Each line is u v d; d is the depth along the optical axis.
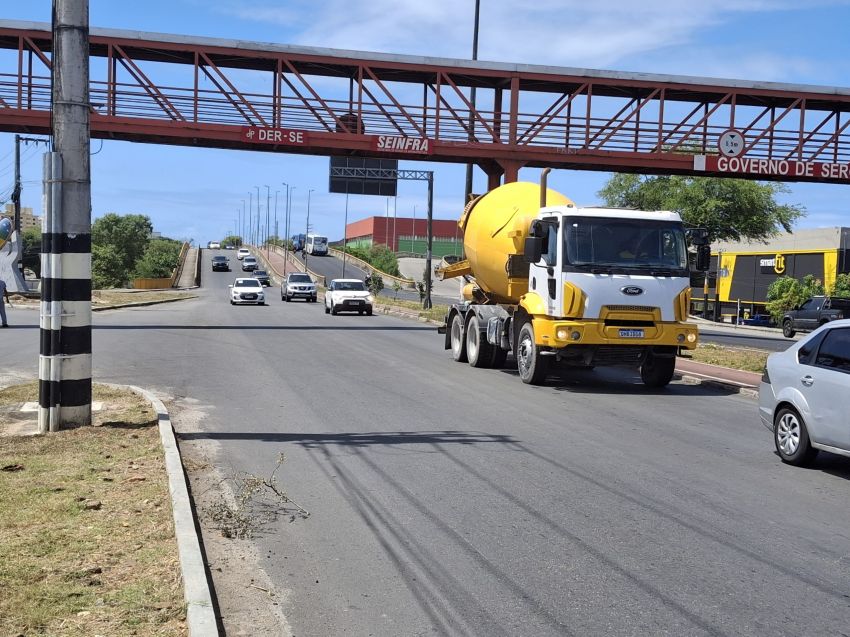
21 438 8.64
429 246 44.12
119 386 12.96
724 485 7.89
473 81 30.75
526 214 15.65
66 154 8.98
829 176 29.59
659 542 6.07
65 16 8.85
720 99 30.84
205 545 5.82
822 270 41.78
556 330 13.84
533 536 6.15
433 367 17.70
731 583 5.27
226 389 13.57
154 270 96.81
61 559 5.08
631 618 4.68
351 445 9.26
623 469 8.43
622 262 13.98
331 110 27.86
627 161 29.00
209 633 3.96
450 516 6.61
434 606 4.82
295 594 4.98
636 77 29.17
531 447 9.40
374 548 5.82
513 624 4.58
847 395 8.05
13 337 22.41
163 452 8.05
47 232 9.07
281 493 7.17
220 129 26.95
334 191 47.19
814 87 29.67
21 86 26.59
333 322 34.06
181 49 27.25
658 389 15.19
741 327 42.84
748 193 51.38
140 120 26.64
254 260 114.56
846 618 4.74
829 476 8.41
